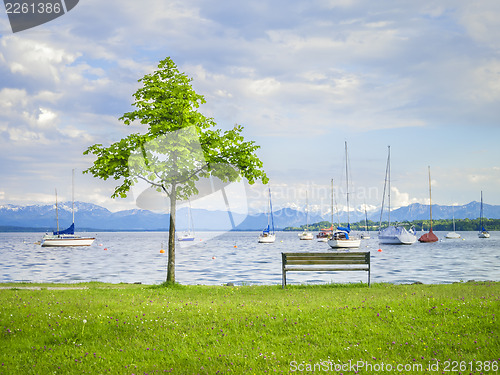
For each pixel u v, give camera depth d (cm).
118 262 6250
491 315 1150
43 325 1196
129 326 1184
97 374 870
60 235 10850
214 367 890
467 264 5206
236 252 8994
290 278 3619
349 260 1998
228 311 1316
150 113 2109
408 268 4612
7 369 894
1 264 5950
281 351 979
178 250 10300
